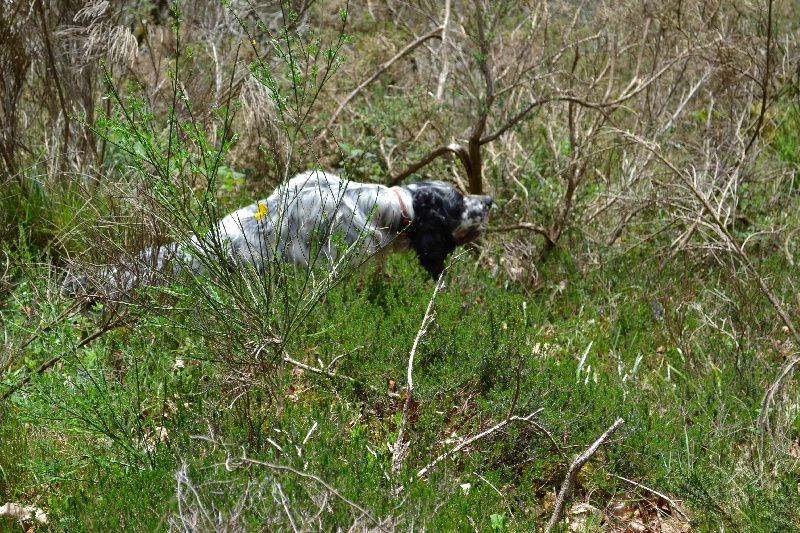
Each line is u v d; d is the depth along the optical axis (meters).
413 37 9.09
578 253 7.27
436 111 8.02
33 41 6.61
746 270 6.68
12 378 4.61
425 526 3.57
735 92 8.48
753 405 5.24
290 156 4.50
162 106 7.03
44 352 4.88
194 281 4.34
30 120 7.09
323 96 8.08
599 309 6.54
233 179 7.07
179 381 4.75
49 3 6.71
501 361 5.04
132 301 4.66
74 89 6.71
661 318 6.40
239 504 3.32
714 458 4.79
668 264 7.12
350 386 4.81
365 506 3.62
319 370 4.82
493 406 4.62
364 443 4.29
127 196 5.00
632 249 7.41
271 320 4.38
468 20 8.22
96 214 5.54
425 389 4.70
